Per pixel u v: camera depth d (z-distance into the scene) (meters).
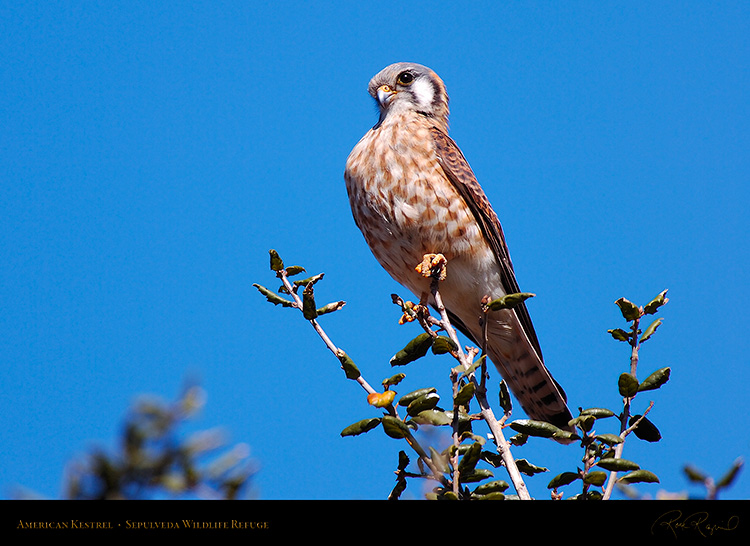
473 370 5.42
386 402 5.50
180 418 4.57
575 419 5.54
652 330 5.72
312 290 5.95
